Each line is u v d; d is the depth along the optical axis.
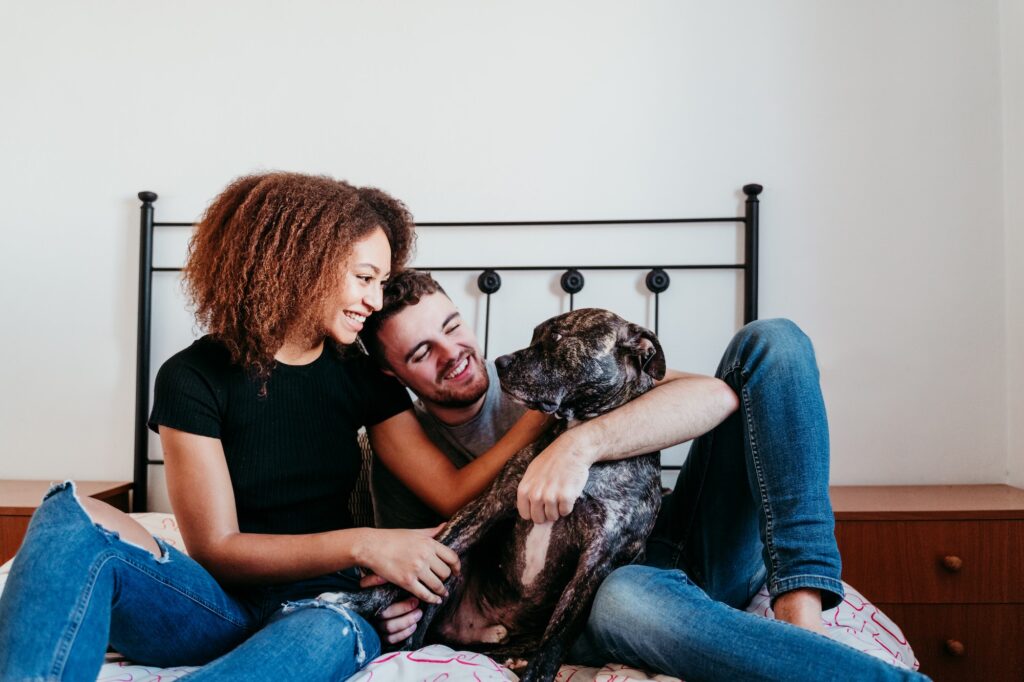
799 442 1.19
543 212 2.18
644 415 1.21
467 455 1.60
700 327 2.14
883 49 2.10
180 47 2.26
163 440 1.21
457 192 2.21
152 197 2.20
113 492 2.06
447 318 1.48
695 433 1.23
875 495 1.91
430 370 1.46
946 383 2.07
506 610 1.23
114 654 1.19
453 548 1.20
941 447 2.07
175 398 1.21
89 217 2.26
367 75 2.23
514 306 2.19
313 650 0.97
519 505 1.16
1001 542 1.72
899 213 2.09
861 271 2.10
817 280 2.11
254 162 2.24
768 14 2.13
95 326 2.25
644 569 1.12
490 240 2.20
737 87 2.14
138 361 2.19
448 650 1.10
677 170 2.15
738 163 2.13
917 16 2.10
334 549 1.15
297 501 1.29
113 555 0.96
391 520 1.53
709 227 2.14
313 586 1.25
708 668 0.99
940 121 2.09
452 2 2.21
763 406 1.21
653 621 1.04
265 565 1.15
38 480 2.24
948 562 1.70
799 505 1.16
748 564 1.35
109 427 2.24
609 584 1.11
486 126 2.20
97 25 2.28
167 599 1.04
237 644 1.14
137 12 2.27
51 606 0.85
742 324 2.12
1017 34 2.01
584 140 2.18
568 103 2.18
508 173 2.19
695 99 2.15
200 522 1.17
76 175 2.27
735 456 1.30
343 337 1.31
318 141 2.23
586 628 1.16
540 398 1.26
